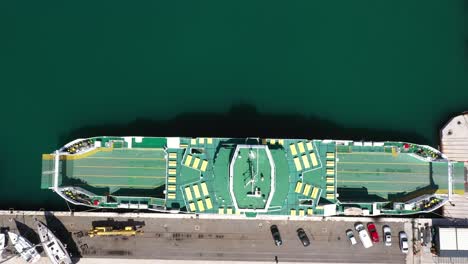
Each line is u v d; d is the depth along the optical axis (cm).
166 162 6425
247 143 6225
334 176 6303
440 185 6631
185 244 6969
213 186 6225
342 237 6956
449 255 6819
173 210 6281
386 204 6469
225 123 7088
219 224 6981
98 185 6619
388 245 6925
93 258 6950
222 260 6944
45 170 6469
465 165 7050
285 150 6234
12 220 7012
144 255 6950
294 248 6944
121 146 6538
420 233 6962
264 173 5897
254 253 6950
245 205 5941
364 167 6644
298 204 6234
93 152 6638
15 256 6919
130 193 6606
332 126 7100
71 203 7056
